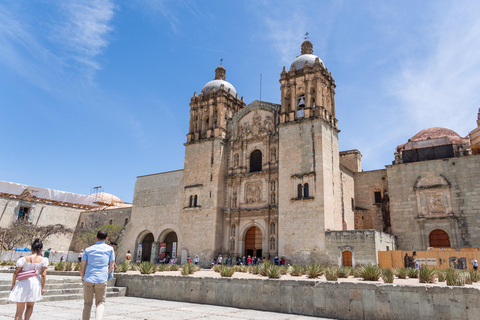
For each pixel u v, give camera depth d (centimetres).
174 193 5744
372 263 3688
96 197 9006
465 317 1545
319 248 4094
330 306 1822
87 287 1147
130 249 6028
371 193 5291
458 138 4812
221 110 5659
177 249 5347
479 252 3328
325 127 4641
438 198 4378
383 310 1703
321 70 4922
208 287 2238
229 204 5216
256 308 2031
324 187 4309
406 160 4866
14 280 1146
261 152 5209
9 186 7450
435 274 2167
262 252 4697
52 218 7688
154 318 1564
